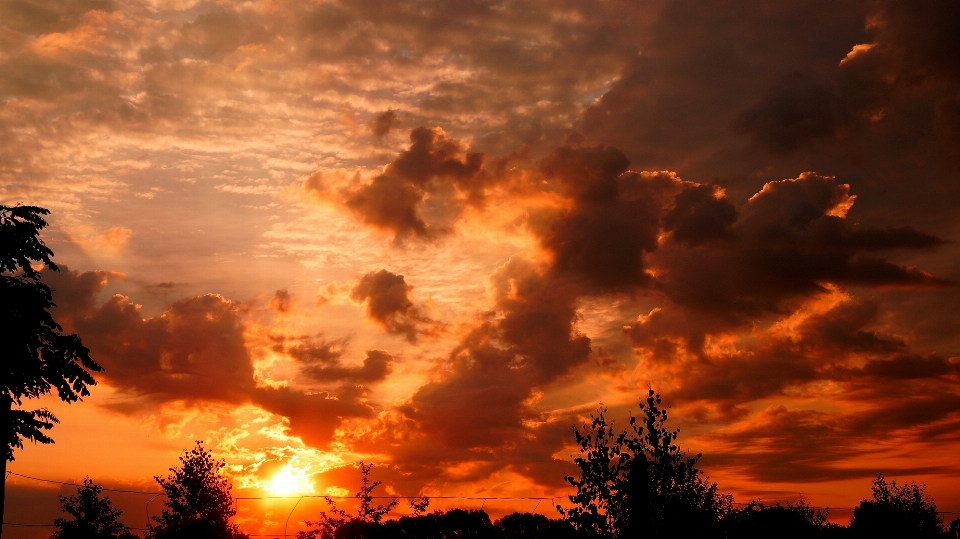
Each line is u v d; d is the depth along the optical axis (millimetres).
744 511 28234
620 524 25625
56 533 45844
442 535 50031
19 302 28562
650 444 26531
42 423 29453
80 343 30172
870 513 48719
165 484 50000
